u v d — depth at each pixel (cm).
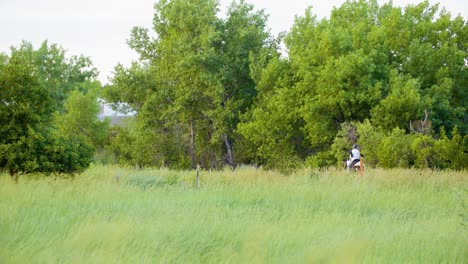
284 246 1981
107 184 3669
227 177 4616
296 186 3712
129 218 2398
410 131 6731
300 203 3062
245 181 4309
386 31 7556
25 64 4512
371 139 6288
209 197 3362
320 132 7188
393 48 7575
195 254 1903
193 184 4303
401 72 7225
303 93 7506
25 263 1680
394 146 5872
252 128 7756
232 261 1825
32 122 4356
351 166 5166
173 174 4969
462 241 2041
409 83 6781
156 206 2856
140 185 4078
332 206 3077
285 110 7494
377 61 7262
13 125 4262
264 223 2411
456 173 4416
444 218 2630
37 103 4484
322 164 7194
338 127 7369
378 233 2208
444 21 7506
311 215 2675
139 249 1891
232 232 2161
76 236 1981
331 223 2442
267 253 1897
